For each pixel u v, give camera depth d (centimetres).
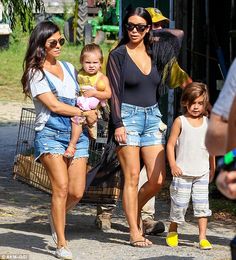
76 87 1220
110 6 4772
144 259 1212
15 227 1417
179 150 1280
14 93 3612
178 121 1280
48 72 1196
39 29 1195
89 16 5156
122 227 1447
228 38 2083
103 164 1323
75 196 1224
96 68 1245
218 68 2106
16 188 1830
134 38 1277
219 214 1596
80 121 1190
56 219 1193
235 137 727
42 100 1183
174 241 1307
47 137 1190
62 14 5044
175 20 2106
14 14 1953
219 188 710
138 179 1292
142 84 1279
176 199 1287
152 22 1359
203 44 2125
